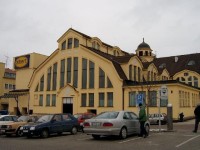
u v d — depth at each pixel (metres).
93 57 38.12
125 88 34.91
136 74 39.75
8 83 60.47
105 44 45.81
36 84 44.00
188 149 12.12
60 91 40.47
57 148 12.80
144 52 57.62
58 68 41.53
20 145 13.99
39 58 49.44
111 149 12.30
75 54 39.91
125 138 15.96
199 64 53.25
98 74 37.44
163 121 29.92
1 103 57.09
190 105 38.34
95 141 15.14
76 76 39.56
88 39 40.97
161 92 19.94
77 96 38.78
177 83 31.84
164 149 12.17
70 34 40.75
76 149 12.41
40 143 14.74
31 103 44.19
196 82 48.31
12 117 20.84
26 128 17.45
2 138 17.91
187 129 22.28
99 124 15.19
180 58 57.34
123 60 38.53
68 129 19.33
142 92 32.94
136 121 17.03
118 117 15.70
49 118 18.52
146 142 14.42
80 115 22.59
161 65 57.38
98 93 37.12
